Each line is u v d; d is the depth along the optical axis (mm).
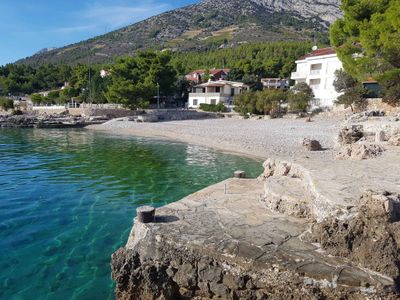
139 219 8078
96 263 9203
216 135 39688
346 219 6562
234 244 6848
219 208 9133
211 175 20047
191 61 137125
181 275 6934
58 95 97688
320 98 60719
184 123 56844
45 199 14789
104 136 44438
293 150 27547
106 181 18234
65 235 10992
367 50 31078
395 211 6367
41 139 40375
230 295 6457
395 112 36031
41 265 9070
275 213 8727
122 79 67312
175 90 84438
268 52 125312
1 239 10641
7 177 18984
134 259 7430
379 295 5473
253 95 65562
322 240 6660
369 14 33438
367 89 47219
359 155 13891
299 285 5871
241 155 27562
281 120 54906
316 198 7723
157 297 6945
